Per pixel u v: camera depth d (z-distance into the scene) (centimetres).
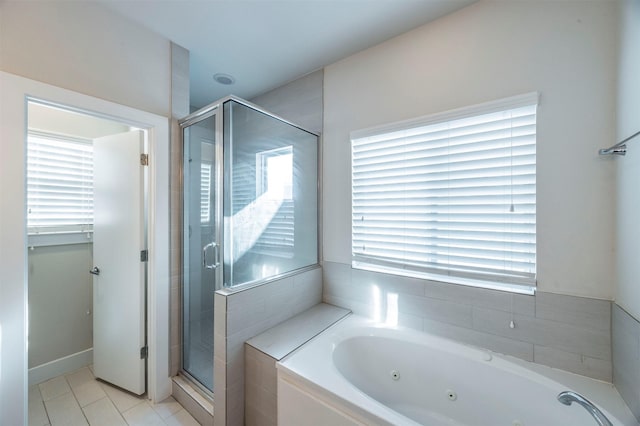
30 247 209
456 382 156
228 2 161
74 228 232
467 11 162
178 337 202
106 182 209
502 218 155
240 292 162
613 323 125
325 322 191
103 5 164
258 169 189
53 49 147
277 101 260
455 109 165
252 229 184
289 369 137
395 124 188
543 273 142
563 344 138
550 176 139
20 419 135
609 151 117
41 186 216
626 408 113
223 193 170
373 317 201
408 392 167
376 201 202
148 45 186
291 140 211
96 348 215
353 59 212
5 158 132
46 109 218
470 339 163
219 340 157
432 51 175
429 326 177
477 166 162
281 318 191
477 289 161
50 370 215
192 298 198
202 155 187
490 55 155
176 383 192
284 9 167
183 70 205
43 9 145
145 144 193
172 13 170
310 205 228
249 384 159
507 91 150
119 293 202
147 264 195
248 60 220
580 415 118
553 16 137
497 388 144
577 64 132
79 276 233
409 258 188
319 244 232
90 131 241
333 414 121
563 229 137
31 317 208
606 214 127
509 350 152
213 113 177
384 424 107
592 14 129
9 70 134
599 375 130
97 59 163
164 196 194
